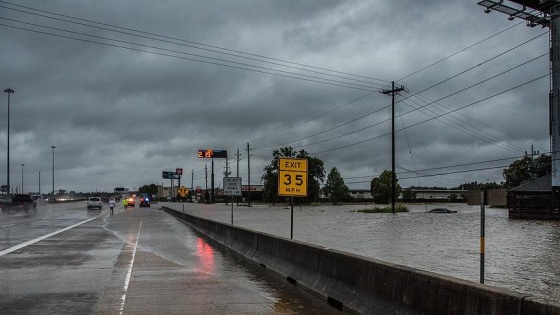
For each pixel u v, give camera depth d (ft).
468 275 47.11
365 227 117.91
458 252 65.92
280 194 49.62
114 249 59.88
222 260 50.72
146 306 28.27
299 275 36.47
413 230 108.27
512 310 16.48
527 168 298.15
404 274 23.50
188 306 28.37
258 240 50.75
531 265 54.03
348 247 72.18
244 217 170.40
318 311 27.50
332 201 422.00
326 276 32.32
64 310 27.14
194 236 82.43
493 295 17.47
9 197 227.20
